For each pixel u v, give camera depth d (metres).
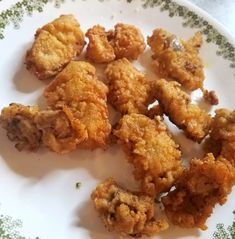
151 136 0.19
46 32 0.20
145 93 0.20
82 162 0.19
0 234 0.16
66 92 0.19
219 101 0.22
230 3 0.26
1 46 0.20
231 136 0.19
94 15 0.22
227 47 0.23
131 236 0.18
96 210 0.18
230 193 0.19
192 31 0.23
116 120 0.20
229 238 0.19
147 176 0.18
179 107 0.20
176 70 0.21
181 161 0.19
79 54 0.21
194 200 0.18
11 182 0.18
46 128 0.18
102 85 0.19
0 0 0.21
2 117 0.18
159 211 0.19
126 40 0.21
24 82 0.20
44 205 0.18
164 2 0.23
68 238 0.17
